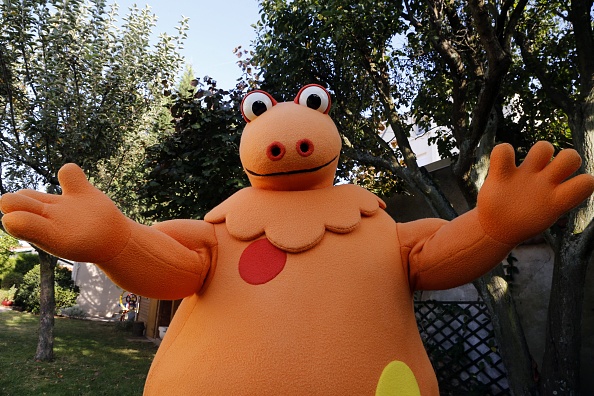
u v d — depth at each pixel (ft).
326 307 5.49
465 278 5.89
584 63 14.99
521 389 13.26
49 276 23.95
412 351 5.85
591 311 15.80
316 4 17.39
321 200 6.49
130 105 25.57
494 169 5.39
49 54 22.44
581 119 14.56
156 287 5.69
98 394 17.87
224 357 5.34
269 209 6.35
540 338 17.17
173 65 27.91
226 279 5.93
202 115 18.22
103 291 52.90
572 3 15.30
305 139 6.35
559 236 13.98
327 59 19.79
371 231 6.39
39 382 18.86
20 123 24.25
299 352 5.20
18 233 4.59
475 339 19.43
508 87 18.70
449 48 16.25
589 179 4.99
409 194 24.25
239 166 17.92
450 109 20.24
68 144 22.89
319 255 5.88
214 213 6.75
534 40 18.92
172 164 18.56
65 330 36.45
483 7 11.64
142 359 25.79
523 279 18.13
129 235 5.38
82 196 5.11
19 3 21.40
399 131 17.88
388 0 17.48
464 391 18.86
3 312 44.86
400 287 6.09
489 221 5.40
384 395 5.22
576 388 12.51
